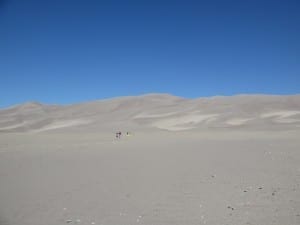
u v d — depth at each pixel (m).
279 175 16.94
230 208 12.02
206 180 16.20
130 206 12.71
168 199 13.38
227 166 19.75
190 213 11.70
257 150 26.94
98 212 12.16
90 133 76.12
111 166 21.06
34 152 30.36
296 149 27.25
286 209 11.70
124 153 27.50
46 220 11.53
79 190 15.19
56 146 36.44
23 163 23.34
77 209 12.55
